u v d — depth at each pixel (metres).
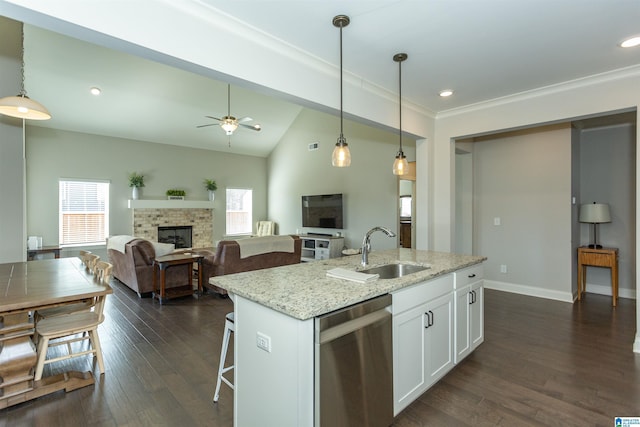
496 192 5.23
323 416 1.56
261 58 2.45
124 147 7.50
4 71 3.29
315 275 2.26
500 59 2.85
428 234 4.34
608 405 2.18
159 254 4.96
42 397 2.28
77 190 6.94
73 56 5.30
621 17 2.22
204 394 2.34
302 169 8.66
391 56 2.79
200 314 4.08
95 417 2.08
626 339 3.25
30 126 6.40
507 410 2.14
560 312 4.09
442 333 2.48
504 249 5.15
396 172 3.14
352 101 3.21
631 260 4.72
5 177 3.46
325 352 1.56
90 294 2.31
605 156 4.92
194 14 2.08
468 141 5.30
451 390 2.37
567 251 4.57
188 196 8.45
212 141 8.47
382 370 1.89
